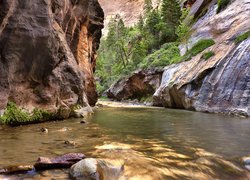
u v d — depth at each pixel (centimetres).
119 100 4384
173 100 2466
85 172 446
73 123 1180
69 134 875
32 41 1141
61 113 1309
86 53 2331
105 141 751
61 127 1040
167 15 4906
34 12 1167
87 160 469
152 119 1401
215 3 3425
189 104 2133
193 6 4716
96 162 470
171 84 2447
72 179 442
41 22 1190
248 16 2309
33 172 474
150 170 479
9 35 1070
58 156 565
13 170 468
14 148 654
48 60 1238
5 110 1026
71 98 1543
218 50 2141
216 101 1827
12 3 1068
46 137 811
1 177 446
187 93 2158
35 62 1182
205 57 2197
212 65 2011
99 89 5603
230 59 1880
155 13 5522
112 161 507
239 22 2361
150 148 665
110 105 3006
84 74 2181
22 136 827
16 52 1096
